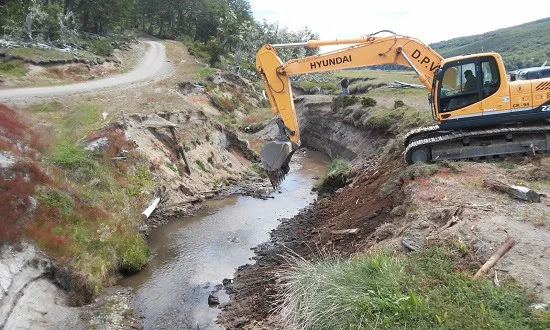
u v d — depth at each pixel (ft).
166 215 61.98
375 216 42.88
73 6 201.26
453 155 44.32
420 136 48.47
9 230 34.91
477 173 39.96
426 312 22.41
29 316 31.94
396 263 26.96
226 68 218.18
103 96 101.45
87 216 46.01
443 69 43.01
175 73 165.89
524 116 42.37
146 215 56.49
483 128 44.24
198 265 46.34
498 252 26.21
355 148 92.07
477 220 30.25
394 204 41.09
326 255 39.19
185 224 59.47
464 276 24.97
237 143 103.76
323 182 75.00
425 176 40.60
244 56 265.54
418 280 25.16
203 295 39.75
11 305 30.76
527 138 42.91
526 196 32.94
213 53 217.56
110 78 141.79
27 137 54.75
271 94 48.34
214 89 162.81
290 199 71.20
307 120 127.65
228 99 165.17
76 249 40.57
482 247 27.17
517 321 21.21
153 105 92.43
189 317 36.04
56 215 42.78
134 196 58.29
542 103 42.06
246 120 150.51
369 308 23.61
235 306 36.55
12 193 39.75
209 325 34.47
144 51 216.33
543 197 33.53
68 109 85.25
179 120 86.22
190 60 210.38
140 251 47.16
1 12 156.46
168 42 252.62
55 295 35.91
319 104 124.57
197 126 89.51
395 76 200.95
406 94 115.75
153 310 37.45
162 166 70.95
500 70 42.34
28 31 146.41
